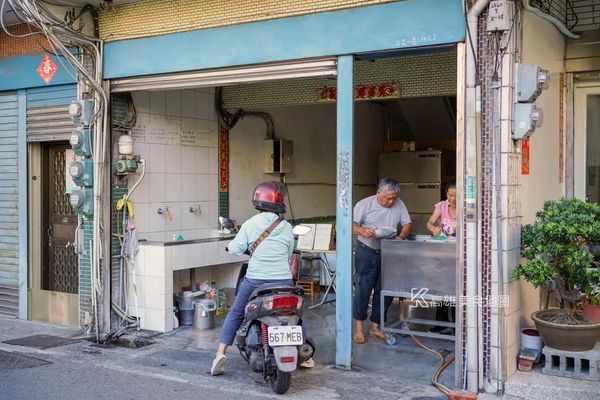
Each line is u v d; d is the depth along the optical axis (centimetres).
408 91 734
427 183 1045
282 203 536
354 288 650
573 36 627
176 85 651
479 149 480
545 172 582
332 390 505
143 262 705
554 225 461
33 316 778
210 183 819
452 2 491
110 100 693
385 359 588
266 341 489
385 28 520
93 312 694
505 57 473
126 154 699
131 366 579
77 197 695
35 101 759
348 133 543
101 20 683
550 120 596
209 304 714
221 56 609
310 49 557
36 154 780
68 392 503
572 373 476
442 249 584
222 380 535
